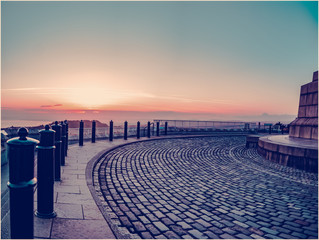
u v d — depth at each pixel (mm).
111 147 11031
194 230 3535
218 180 6668
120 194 5027
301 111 13531
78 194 4465
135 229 3447
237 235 3455
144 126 19219
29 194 2131
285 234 3559
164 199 4875
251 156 11289
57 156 5254
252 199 5148
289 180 6957
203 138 19344
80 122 11289
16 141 2047
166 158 9586
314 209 4664
